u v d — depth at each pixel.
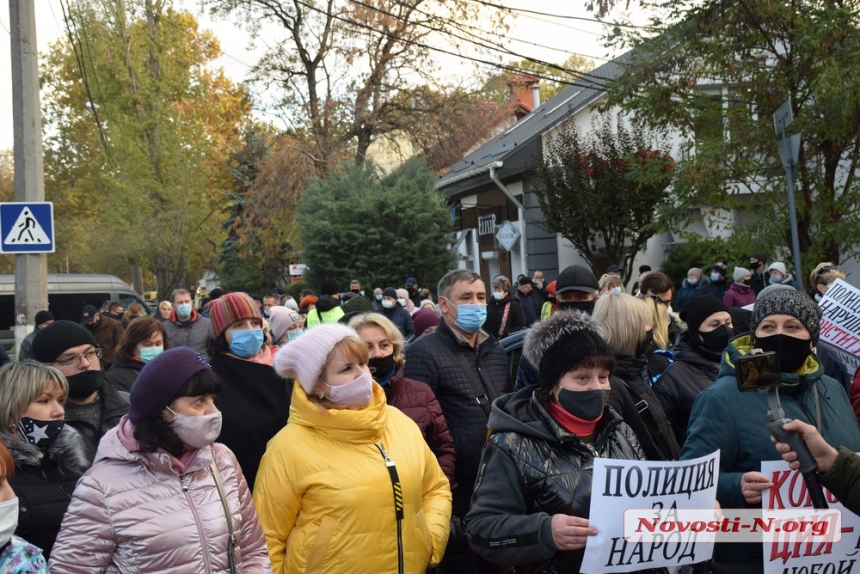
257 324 4.39
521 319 11.64
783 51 12.71
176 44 31.94
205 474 3.07
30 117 10.97
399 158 31.42
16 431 3.56
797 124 11.66
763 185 13.16
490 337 5.19
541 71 31.89
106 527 2.84
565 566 3.02
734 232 13.15
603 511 2.85
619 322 4.14
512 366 5.65
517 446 3.09
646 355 5.25
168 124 30.86
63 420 3.70
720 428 3.25
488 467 3.13
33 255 10.73
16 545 2.59
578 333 3.11
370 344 4.45
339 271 24.02
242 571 3.08
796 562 3.15
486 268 28.23
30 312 10.72
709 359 4.65
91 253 34.69
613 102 13.91
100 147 35.75
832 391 3.37
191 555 2.89
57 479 3.57
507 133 33.19
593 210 18.41
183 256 31.50
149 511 2.89
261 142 39.84
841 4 11.73
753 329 3.39
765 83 12.21
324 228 24.06
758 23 12.10
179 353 3.02
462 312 4.92
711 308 4.55
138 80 30.98
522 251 23.72
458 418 4.86
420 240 24.05
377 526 3.34
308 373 3.44
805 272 12.30
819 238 12.17
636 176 14.38
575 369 3.09
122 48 30.92
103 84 30.89
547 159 19.89
